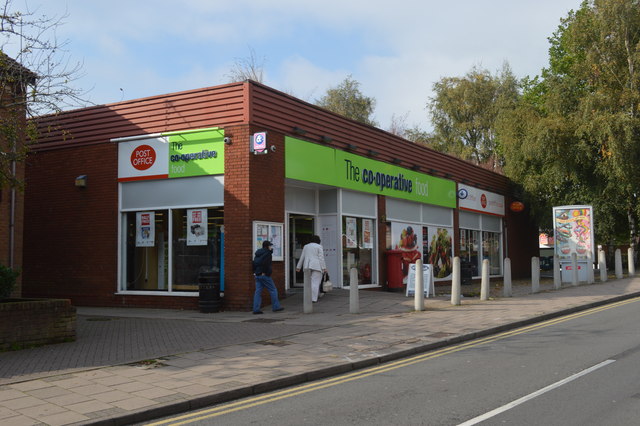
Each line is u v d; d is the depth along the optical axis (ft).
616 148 78.95
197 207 47.98
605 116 80.69
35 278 55.01
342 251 55.52
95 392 21.48
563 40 102.22
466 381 22.75
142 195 50.67
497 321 38.06
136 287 50.83
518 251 97.50
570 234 70.79
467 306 46.47
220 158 46.83
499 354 28.30
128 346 31.12
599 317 41.11
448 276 75.05
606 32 88.58
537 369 24.43
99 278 52.03
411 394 21.04
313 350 29.25
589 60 89.76
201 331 35.88
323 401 20.59
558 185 89.04
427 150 71.67
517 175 93.09
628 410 18.07
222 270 46.57
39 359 27.73
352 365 26.08
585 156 86.17
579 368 24.29
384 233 62.44
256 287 43.37
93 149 53.11
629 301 51.90
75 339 33.04
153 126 50.14
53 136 55.11
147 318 42.63
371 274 60.44
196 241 47.93
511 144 93.71
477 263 83.92
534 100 121.60
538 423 17.03
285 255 50.85
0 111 34.71
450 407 19.07
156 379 23.48
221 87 47.34
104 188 52.37
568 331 34.91
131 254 51.29
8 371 25.12
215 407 20.43
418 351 29.66
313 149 52.19
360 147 58.85
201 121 47.96
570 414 17.83
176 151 48.88
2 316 29.81
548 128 85.15
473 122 144.15
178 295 48.24
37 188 55.62
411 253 62.59
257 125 46.52
